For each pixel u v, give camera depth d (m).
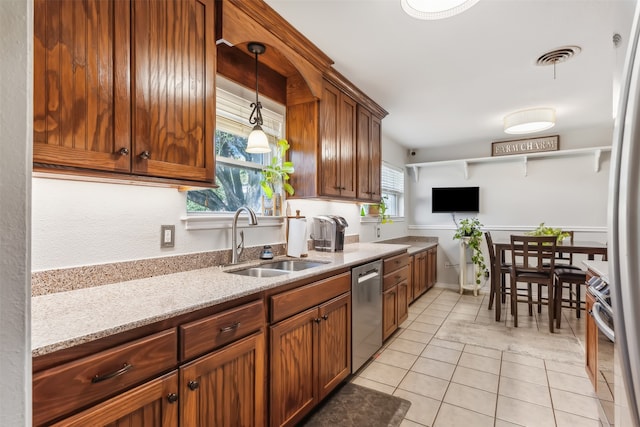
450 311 3.85
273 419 1.51
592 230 4.20
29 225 0.39
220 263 1.96
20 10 0.39
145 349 0.99
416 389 2.13
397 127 4.15
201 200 1.97
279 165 2.44
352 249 3.02
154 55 1.31
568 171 4.34
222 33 1.63
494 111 3.52
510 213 4.67
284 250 2.52
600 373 1.69
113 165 1.16
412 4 1.71
